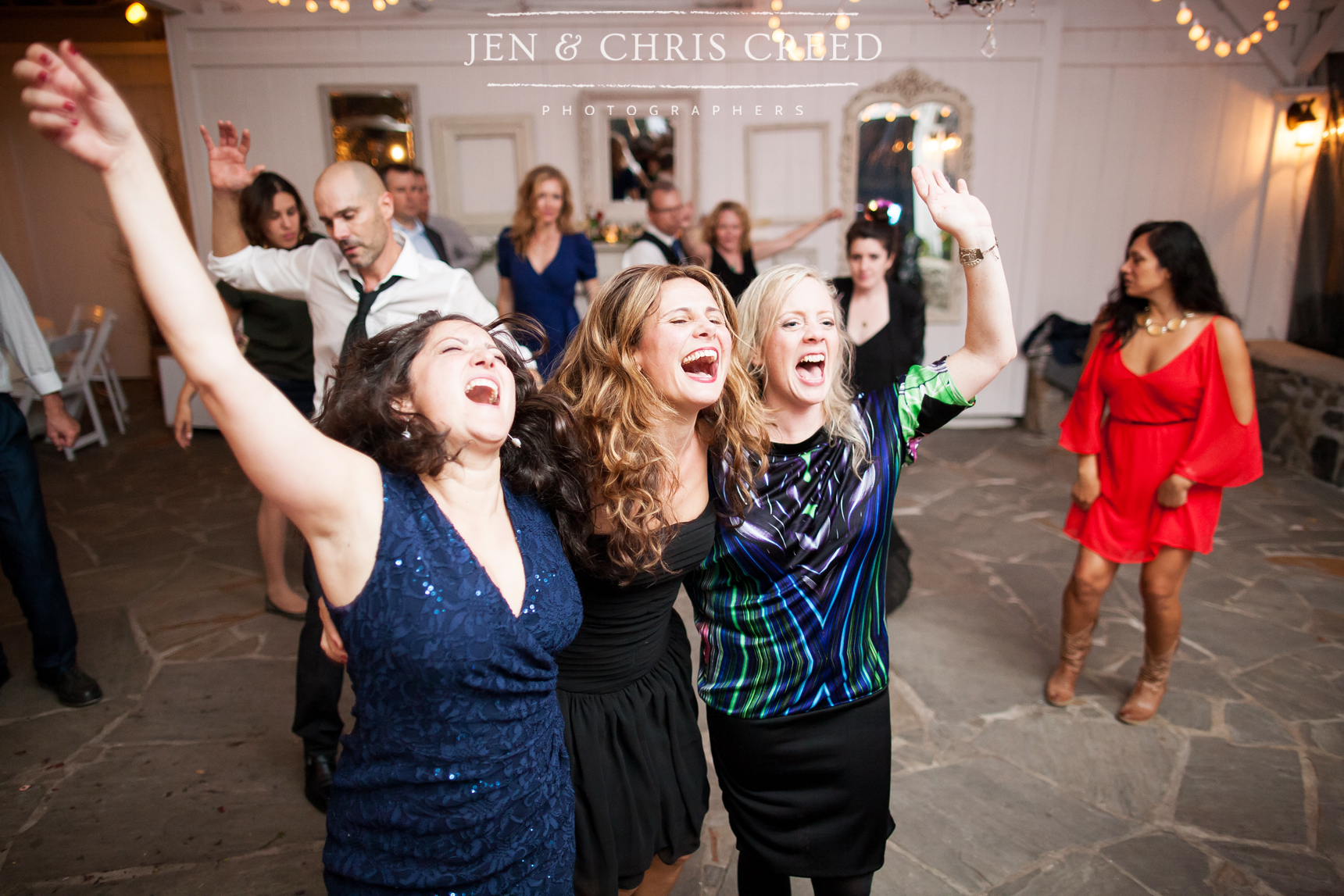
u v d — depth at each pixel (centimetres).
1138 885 202
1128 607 338
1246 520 424
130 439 589
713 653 160
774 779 158
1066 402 592
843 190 559
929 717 269
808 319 152
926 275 571
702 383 140
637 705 152
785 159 557
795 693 154
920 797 232
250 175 232
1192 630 319
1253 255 593
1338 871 205
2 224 715
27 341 259
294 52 533
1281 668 293
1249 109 570
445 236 515
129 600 355
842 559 152
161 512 455
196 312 90
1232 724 262
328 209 217
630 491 136
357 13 528
